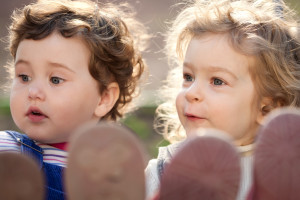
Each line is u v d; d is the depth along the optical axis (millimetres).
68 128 1167
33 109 1116
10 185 402
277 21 1231
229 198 404
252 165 442
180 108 1124
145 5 7801
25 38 1154
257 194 434
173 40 1553
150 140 3668
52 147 1174
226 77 1086
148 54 6773
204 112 1080
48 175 1120
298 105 1219
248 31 1137
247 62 1109
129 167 395
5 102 4223
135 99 1614
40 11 1211
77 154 392
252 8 1276
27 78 1150
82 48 1190
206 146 404
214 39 1111
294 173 411
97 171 390
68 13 1262
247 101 1113
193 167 401
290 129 420
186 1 1607
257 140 436
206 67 1095
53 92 1131
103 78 1257
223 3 1302
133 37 1544
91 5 1404
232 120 1090
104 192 393
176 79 1559
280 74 1177
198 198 400
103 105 1290
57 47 1144
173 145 1261
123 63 1358
